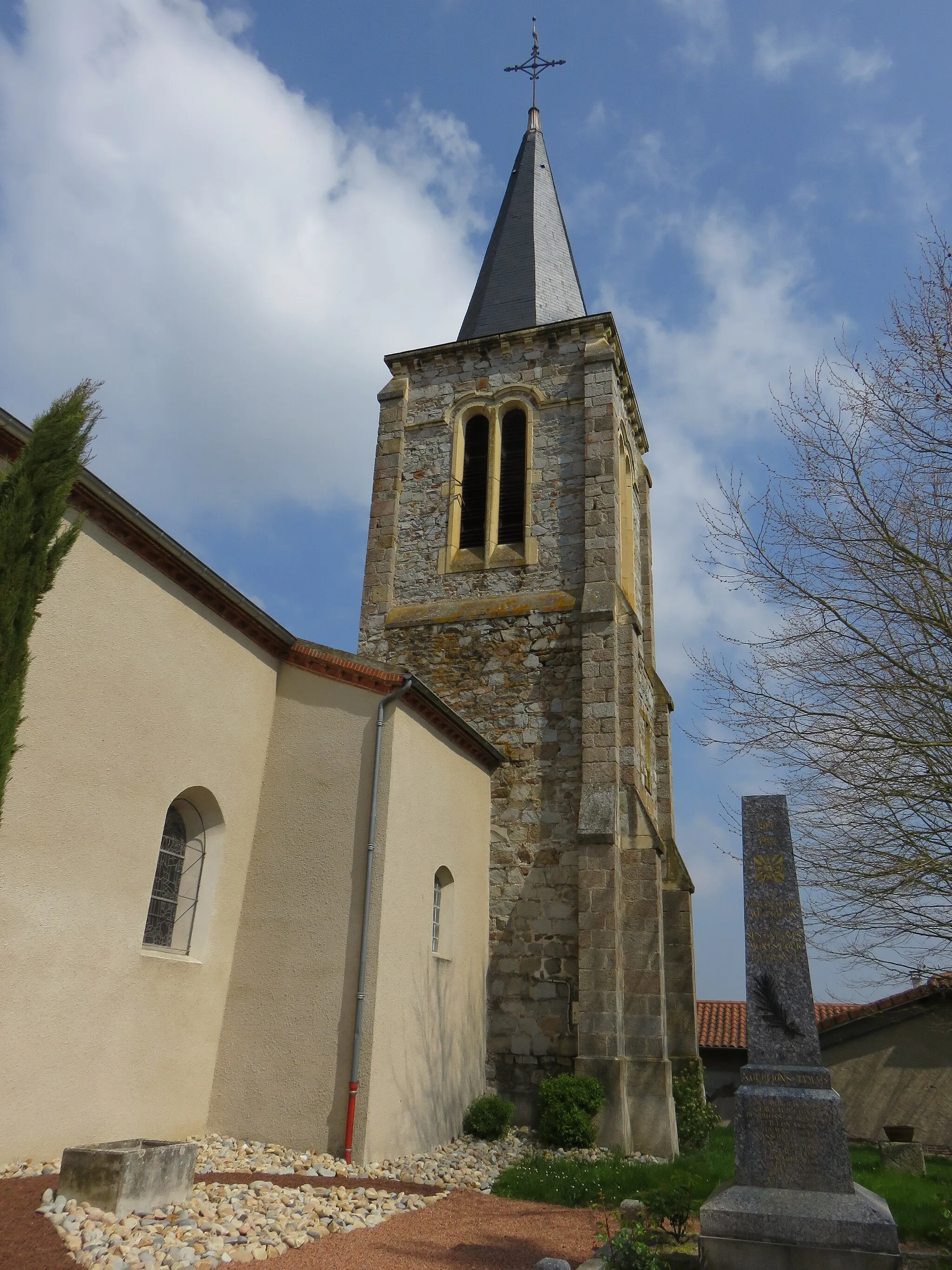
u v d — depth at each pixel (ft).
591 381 62.64
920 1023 63.98
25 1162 25.45
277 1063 34.47
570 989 47.47
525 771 53.01
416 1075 37.63
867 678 33.09
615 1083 43.21
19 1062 25.70
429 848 41.70
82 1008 28.17
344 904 36.29
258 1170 30.07
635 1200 29.55
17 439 27.53
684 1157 40.01
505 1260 22.75
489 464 63.72
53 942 27.30
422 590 61.41
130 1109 29.89
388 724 38.96
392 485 65.16
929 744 30.55
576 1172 33.88
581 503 60.03
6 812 26.13
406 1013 37.14
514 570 59.62
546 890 49.88
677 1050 51.24
